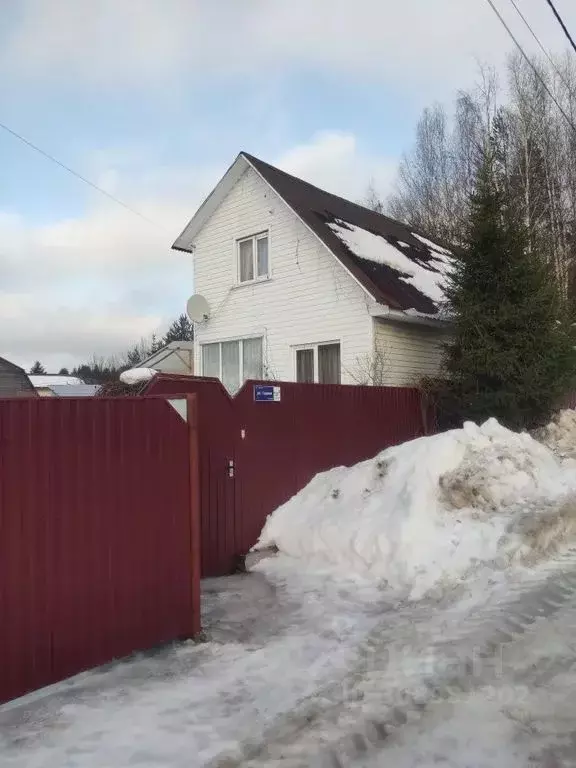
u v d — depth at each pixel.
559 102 28.36
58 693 4.16
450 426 12.39
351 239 15.66
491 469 7.89
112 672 4.50
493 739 3.42
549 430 12.15
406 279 15.34
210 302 17.75
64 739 3.56
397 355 14.22
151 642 5.00
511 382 11.76
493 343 11.78
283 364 15.67
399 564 6.47
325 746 3.40
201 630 5.42
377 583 6.43
